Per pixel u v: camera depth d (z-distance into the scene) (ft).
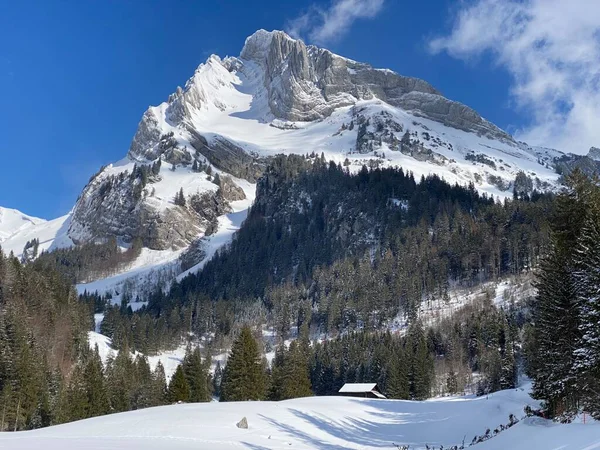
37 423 250.57
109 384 299.58
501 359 335.67
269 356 475.72
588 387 119.75
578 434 86.58
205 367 389.39
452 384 350.64
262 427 160.97
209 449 120.88
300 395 289.94
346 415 198.39
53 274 472.44
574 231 145.48
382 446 155.84
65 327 387.34
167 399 272.72
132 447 118.62
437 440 166.09
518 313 401.29
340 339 440.86
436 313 460.55
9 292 370.53
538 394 147.13
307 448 137.59
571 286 137.90
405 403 239.09
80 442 127.95
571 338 137.28
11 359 259.19
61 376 299.38
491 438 126.93
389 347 381.81
